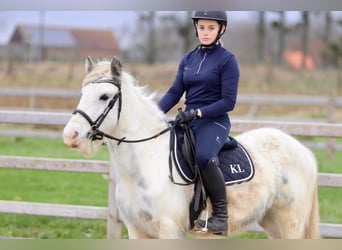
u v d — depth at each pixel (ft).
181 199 20.61
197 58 21.68
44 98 94.48
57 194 41.37
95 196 41.01
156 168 20.47
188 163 20.76
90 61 20.68
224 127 21.40
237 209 21.57
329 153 57.47
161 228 20.42
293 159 23.31
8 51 153.69
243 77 134.82
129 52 173.78
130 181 20.75
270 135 23.65
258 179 22.00
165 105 22.17
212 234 21.18
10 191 41.98
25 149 58.85
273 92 115.34
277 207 23.27
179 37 164.96
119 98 19.97
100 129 19.61
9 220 34.14
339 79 130.72
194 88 21.52
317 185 25.02
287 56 157.38
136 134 20.53
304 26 154.10
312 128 27.40
